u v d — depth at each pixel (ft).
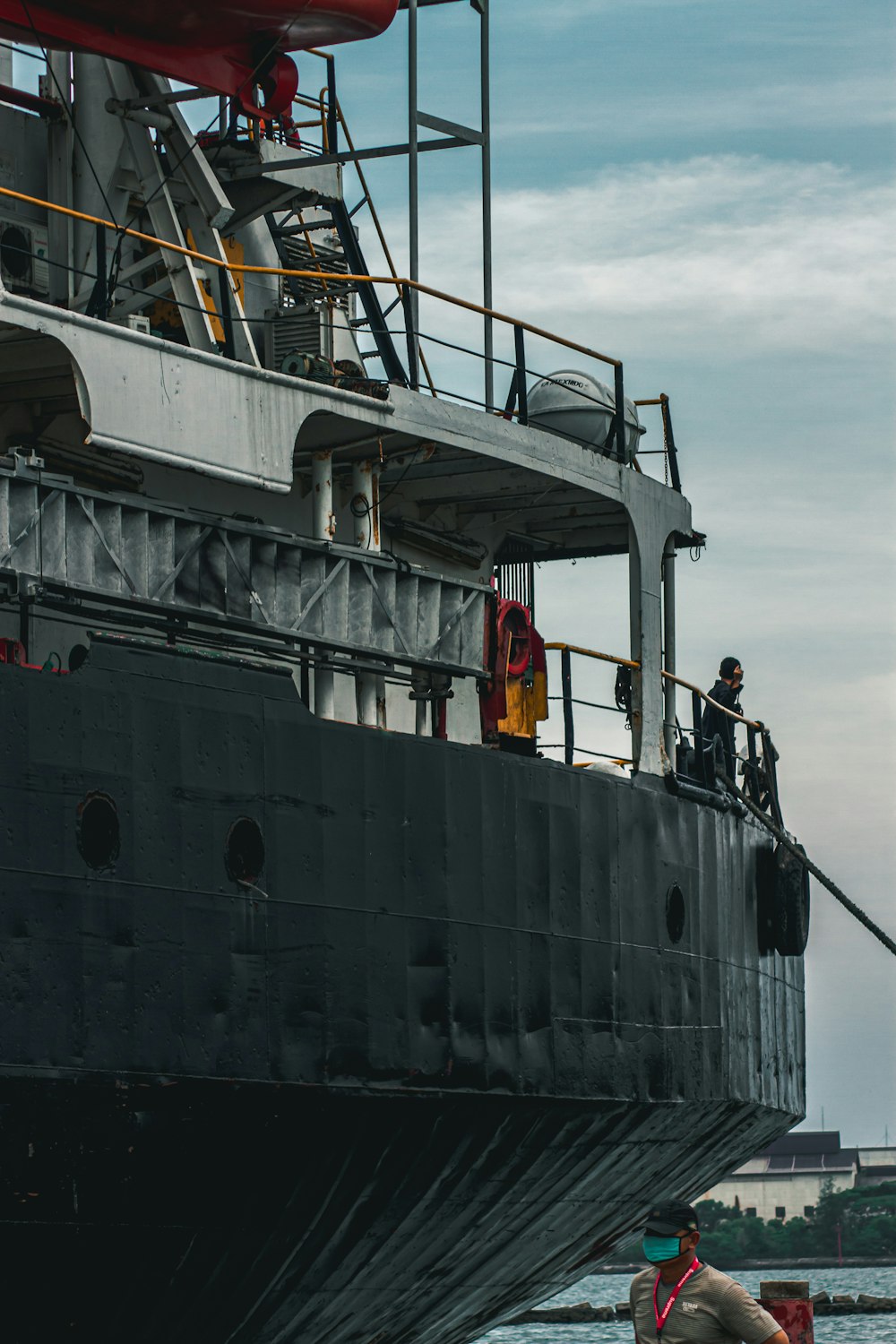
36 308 62.64
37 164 78.69
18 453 60.54
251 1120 63.31
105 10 73.10
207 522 66.23
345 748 67.41
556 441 83.41
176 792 61.82
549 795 75.92
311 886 65.72
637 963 80.02
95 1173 59.41
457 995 70.54
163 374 66.28
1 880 56.85
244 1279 66.90
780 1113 96.89
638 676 87.10
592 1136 78.18
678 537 93.71
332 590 71.15
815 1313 242.99
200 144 84.64
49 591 61.00
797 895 94.48
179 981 61.36
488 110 87.30
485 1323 85.87
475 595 76.84
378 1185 69.41
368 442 75.66
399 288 79.20
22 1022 57.00
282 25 75.51
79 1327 62.44
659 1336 44.21
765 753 99.40
